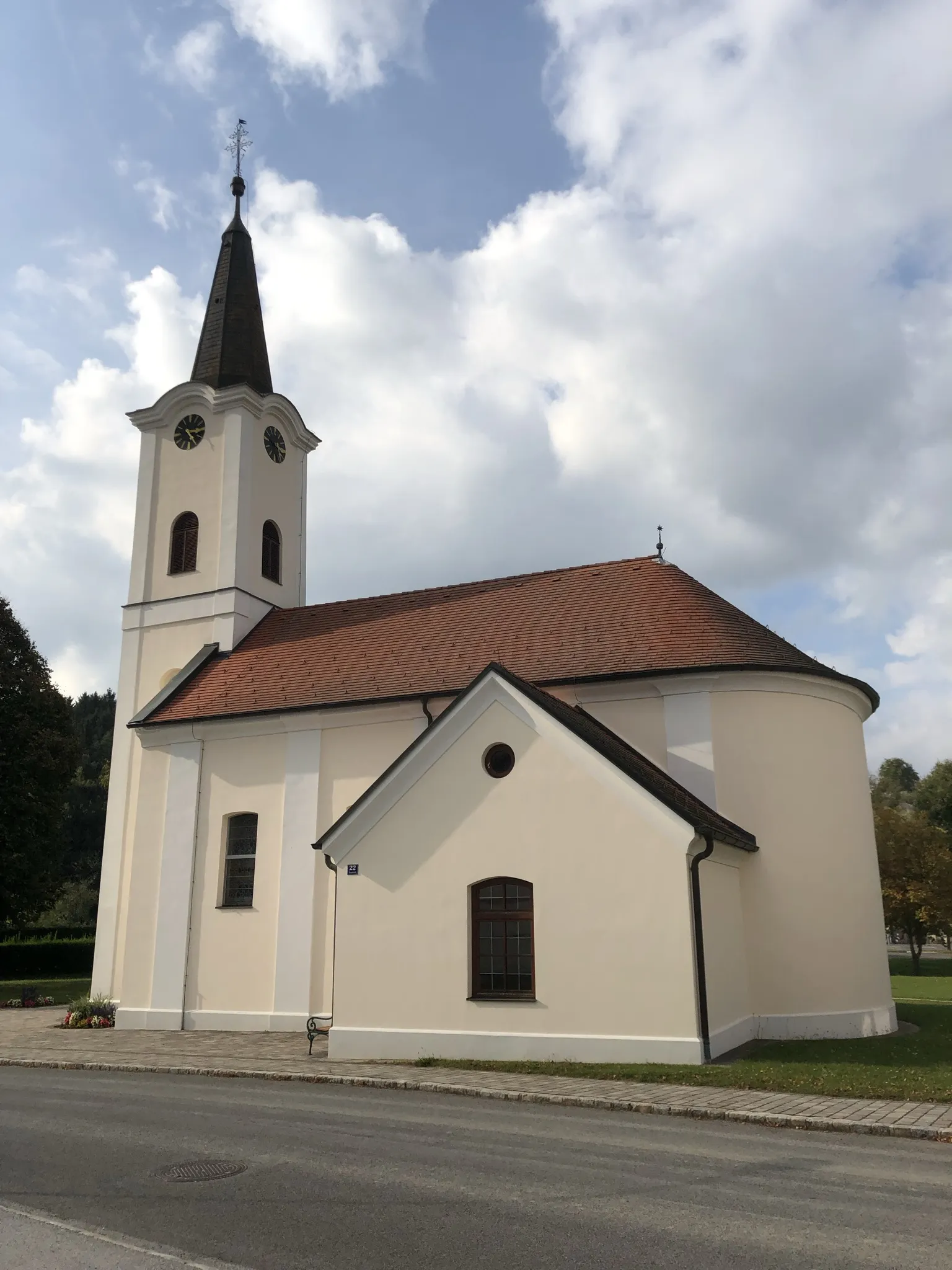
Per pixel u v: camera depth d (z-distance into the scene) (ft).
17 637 133.69
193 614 87.40
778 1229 22.02
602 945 48.55
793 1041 54.49
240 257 103.04
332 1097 41.01
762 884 58.44
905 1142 31.24
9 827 124.77
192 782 75.00
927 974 140.56
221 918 71.46
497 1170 27.55
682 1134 32.48
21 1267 19.90
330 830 55.57
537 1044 48.70
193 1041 62.69
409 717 68.64
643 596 71.10
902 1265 19.71
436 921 52.42
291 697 74.13
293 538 96.12
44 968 152.97
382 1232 22.02
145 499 92.48
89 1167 28.45
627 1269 19.57
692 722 60.85
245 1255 20.51
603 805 49.83
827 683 63.52
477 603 78.48
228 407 91.25
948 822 204.23
